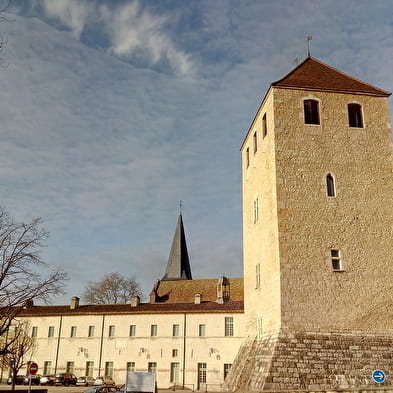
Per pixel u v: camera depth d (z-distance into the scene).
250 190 30.80
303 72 28.33
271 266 24.27
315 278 22.86
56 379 46.97
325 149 25.50
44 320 53.22
